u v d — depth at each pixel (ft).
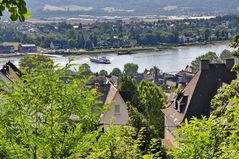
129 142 71.10
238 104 55.01
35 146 59.57
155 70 638.94
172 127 184.14
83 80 63.72
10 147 58.34
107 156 63.98
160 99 231.09
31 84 60.85
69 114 61.41
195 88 181.16
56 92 60.80
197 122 55.21
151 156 59.26
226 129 54.70
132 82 252.42
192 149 53.06
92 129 63.31
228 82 180.04
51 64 62.95
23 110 59.82
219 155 52.47
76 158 60.44
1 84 66.74
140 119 143.23
